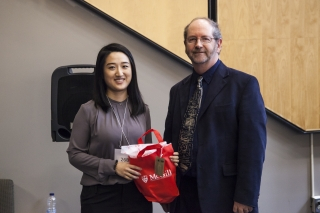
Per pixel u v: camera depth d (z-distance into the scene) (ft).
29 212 9.18
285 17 9.29
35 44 8.93
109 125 6.12
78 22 8.94
